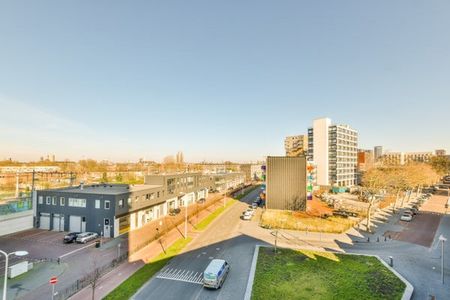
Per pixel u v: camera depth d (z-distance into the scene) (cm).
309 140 13200
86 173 13388
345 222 5288
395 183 7525
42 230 4756
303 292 2470
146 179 6362
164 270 3000
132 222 4891
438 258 3381
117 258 3338
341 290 2505
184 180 7375
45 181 10681
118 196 4466
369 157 18925
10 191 8175
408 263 3203
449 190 10188
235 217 5869
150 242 4056
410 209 6594
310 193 6625
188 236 4384
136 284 2647
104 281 2720
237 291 2527
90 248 3781
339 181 12269
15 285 2636
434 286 2611
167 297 2403
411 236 4431
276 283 2652
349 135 13362
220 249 3728
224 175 11275
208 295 2448
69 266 3128
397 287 2561
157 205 5825
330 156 12394
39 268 3066
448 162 14262
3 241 4112
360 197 8500
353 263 3177
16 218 4656
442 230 4859
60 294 2444
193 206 7219
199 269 3041
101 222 4459
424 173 8812
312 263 3178
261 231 4684
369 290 2500
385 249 3738
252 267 3064
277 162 6600
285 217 5697
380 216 6062
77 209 4644
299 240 4153
